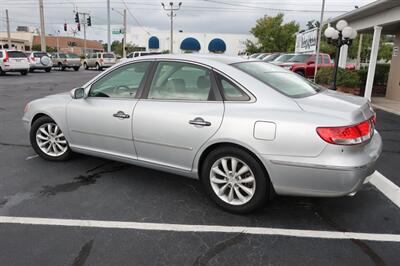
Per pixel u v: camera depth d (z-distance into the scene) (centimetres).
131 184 432
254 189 340
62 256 285
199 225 337
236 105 343
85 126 446
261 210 368
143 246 301
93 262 279
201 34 4569
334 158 303
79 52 8169
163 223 340
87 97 449
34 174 459
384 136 703
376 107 1092
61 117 470
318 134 304
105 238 312
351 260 285
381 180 456
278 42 4403
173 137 372
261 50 4422
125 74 421
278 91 340
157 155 392
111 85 430
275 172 323
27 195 396
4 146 587
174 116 369
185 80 377
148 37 4694
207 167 362
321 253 294
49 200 385
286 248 301
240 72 356
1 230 322
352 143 304
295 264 279
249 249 299
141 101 399
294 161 312
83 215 353
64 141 493
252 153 332
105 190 413
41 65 2731
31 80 1972
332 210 371
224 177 358
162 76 393
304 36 2212
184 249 297
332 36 1139
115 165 496
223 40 4569
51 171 471
